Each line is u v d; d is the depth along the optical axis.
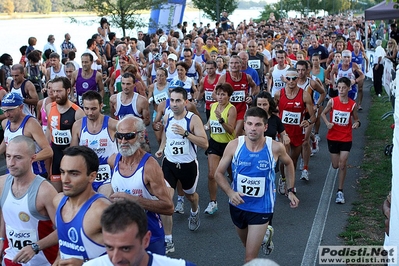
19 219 5.28
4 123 8.14
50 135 8.92
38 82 16.83
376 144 14.20
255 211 6.44
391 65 17.56
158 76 12.89
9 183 5.33
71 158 4.57
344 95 9.87
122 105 10.06
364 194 10.27
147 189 5.71
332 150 10.16
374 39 35.44
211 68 13.27
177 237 8.59
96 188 7.82
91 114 7.57
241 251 8.01
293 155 10.72
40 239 5.35
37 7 58.03
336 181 11.30
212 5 40.09
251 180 6.40
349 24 52.31
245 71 13.11
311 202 10.05
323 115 10.20
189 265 3.73
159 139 10.32
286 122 10.48
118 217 3.47
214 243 8.33
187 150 8.41
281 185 10.48
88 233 4.52
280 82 14.48
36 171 8.55
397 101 5.71
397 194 5.62
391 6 20.06
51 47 23.30
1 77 15.80
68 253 4.71
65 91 8.66
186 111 8.44
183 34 33.12
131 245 3.48
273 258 7.64
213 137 9.52
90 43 20.64
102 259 3.81
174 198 10.64
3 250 5.70
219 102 9.44
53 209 5.16
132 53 21.95
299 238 8.34
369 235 8.24
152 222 5.76
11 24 47.50
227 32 30.20
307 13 79.06
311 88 12.45
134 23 27.59
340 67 16.39
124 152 5.56
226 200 10.38
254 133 6.27
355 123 10.02
